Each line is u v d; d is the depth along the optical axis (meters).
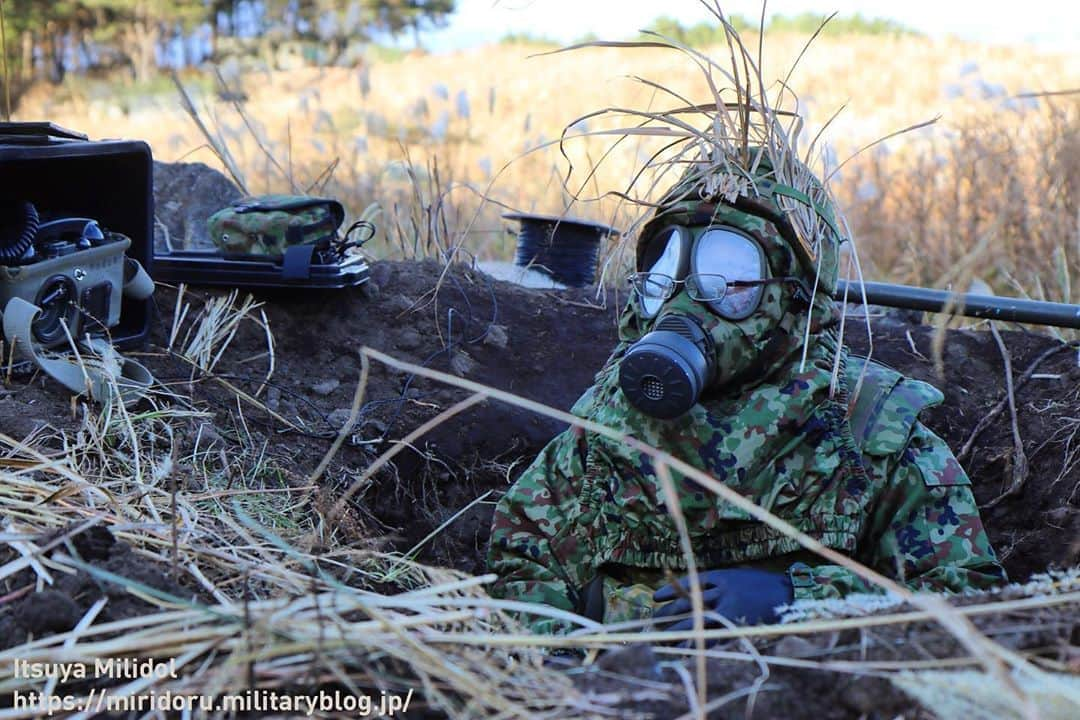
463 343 3.77
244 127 8.66
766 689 1.69
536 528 2.76
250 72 15.01
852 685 1.68
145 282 3.14
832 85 10.90
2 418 2.56
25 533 2.01
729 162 2.62
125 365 3.04
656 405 2.37
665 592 2.34
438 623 1.87
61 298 2.80
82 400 2.77
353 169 6.58
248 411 3.21
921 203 6.22
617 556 2.57
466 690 1.62
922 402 2.54
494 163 8.08
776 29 16.67
